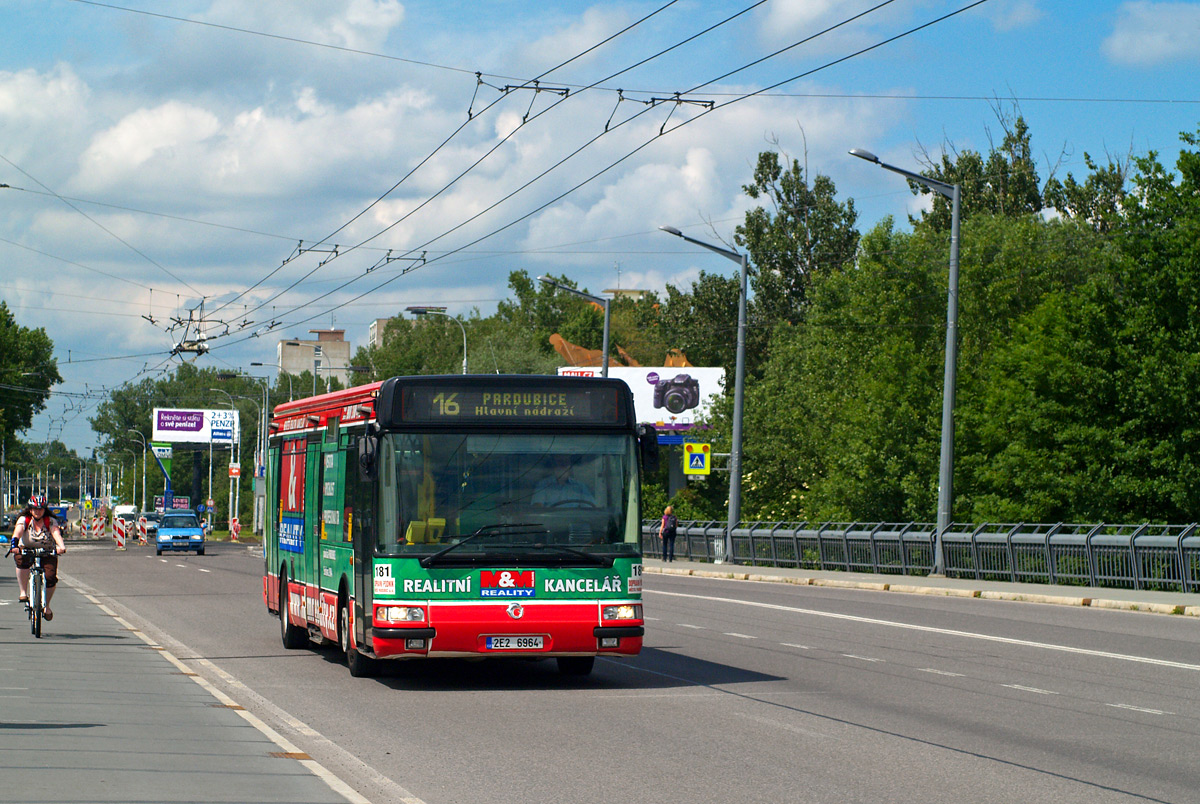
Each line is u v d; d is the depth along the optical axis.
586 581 11.77
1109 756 8.59
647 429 12.25
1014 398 36.22
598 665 14.23
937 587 26.72
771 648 15.91
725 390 72.31
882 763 8.34
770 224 74.12
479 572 11.59
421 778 7.86
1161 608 21.33
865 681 12.68
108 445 165.38
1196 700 11.30
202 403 154.50
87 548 64.38
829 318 49.78
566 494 11.90
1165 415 33.88
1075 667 13.73
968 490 40.88
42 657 14.02
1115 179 59.69
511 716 10.47
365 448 11.77
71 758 7.63
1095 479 34.34
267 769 7.55
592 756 8.61
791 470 55.44
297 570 15.87
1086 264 48.03
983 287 45.12
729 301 77.12
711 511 58.94
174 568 40.97
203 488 152.25
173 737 8.65
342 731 9.71
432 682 12.77
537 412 11.98
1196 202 34.41
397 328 133.88
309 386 151.00
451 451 11.79
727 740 9.25
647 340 103.38
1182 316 34.66
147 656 14.67
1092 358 35.16
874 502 42.66
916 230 49.62
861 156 28.84
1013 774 7.96
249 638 17.67
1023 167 61.50
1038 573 27.47
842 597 25.56
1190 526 24.25
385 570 11.56
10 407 88.38
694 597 25.59
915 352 44.06
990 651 15.34
